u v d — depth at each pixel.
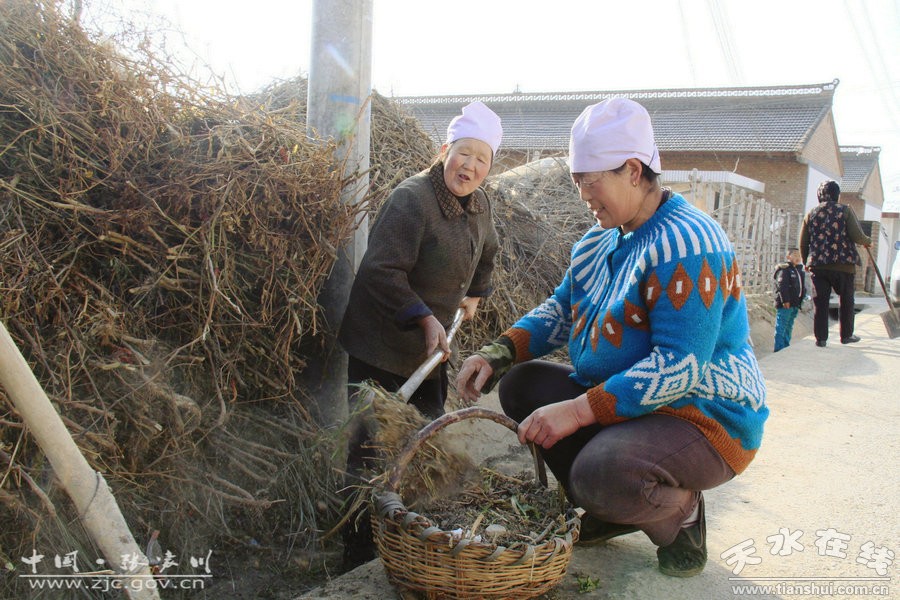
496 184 5.52
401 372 2.60
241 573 2.44
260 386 2.66
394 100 4.92
